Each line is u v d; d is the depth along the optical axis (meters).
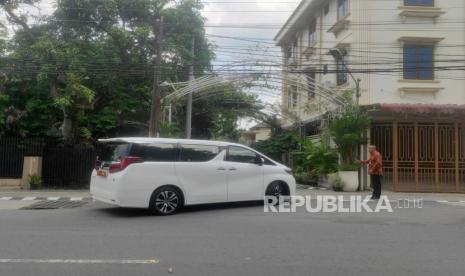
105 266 6.61
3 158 18.81
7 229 9.34
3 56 18.75
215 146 12.27
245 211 11.92
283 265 6.74
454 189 18.61
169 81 21.48
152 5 20.62
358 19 20.75
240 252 7.49
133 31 19.88
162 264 6.74
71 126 20.00
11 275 6.16
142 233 9.00
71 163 19.03
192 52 22.05
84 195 15.92
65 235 8.75
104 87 20.34
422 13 20.41
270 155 25.95
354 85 20.56
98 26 20.23
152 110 19.36
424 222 10.59
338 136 18.44
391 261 7.04
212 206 12.75
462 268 6.68
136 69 20.41
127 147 11.12
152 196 11.16
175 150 11.62
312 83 19.95
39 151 18.91
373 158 15.10
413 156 18.77
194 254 7.34
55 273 6.26
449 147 18.84
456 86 20.52
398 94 20.41
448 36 20.62
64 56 18.31
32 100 20.09
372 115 18.48
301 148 22.72
